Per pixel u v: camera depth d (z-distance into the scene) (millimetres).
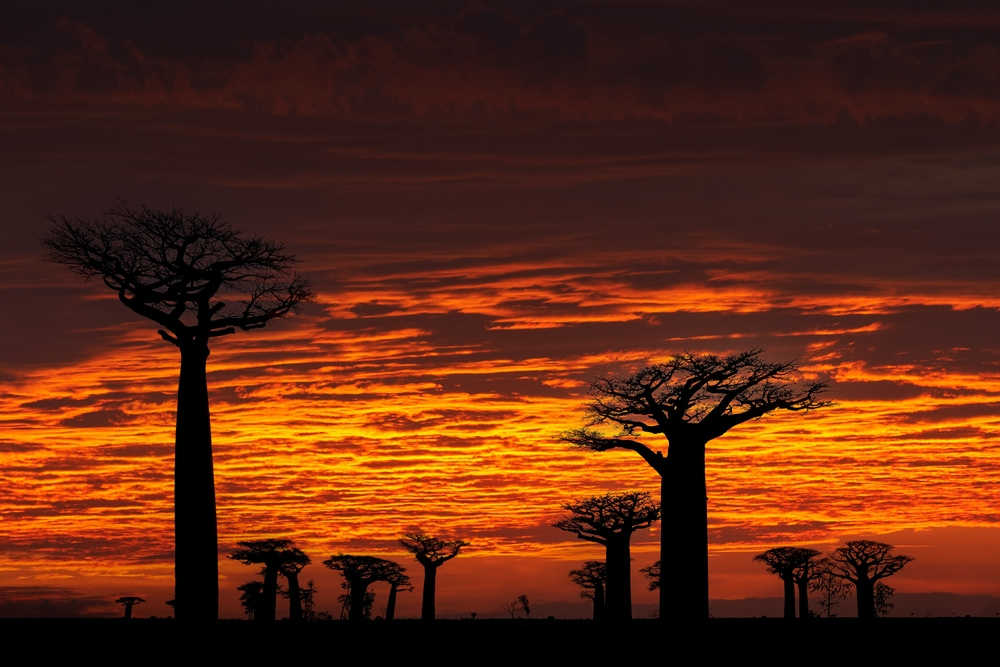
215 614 79438
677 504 108188
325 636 115625
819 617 175125
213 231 83562
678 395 110562
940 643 105812
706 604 106312
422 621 145125
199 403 81688
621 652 100938
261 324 84500
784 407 109188
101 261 81625
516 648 104938
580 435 113375
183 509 79875
